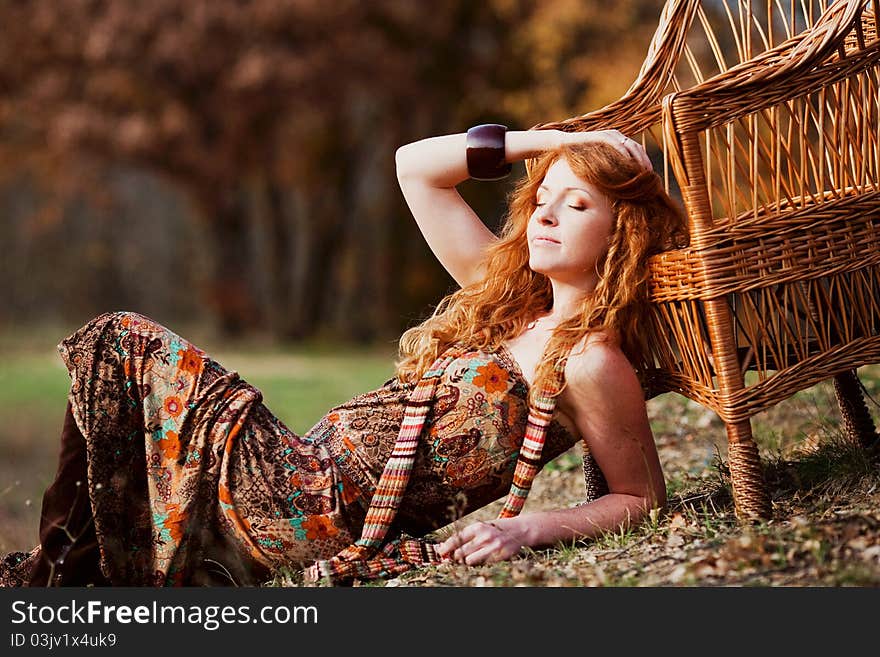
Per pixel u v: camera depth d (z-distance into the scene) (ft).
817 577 12.50
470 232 16.92
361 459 15.19
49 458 46.68
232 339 128.47
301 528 14.85
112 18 104.83
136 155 111.96
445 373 15.05
